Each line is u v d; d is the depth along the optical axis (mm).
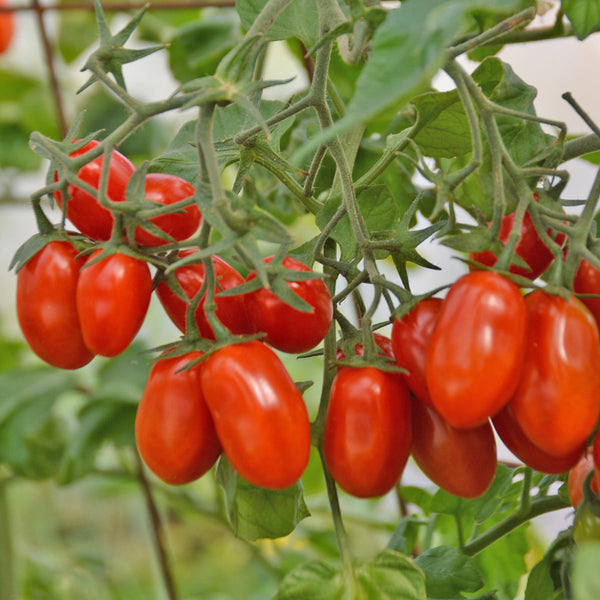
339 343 429
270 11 388
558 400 365
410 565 422
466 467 404
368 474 398
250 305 418
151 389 404
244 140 441
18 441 784
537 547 754
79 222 419
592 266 396
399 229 419
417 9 334
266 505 472
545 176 432
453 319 368
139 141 803
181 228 423
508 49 887
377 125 618
